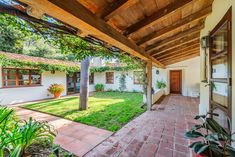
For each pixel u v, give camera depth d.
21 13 1.64
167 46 4.71
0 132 2.02
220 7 2.65
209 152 1.43
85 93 5.84
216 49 3.05
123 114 5.04
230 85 2.12
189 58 9.82
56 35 2.43
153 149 2.65
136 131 3.52
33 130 2.08
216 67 3.08
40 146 2.34
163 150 2.61
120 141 2.99
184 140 3.00
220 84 2.83
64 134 3.36
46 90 9.38
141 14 2.20
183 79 10.41
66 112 5.39
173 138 3.10
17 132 1.98
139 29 2.44
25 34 2.43
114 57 4.54
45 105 6.79
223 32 2.56
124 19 2.25
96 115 4.94
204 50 4.02
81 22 1.57
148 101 5.70
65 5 1.31
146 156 2.43
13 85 7.80
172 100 7.99
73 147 2.76
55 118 4.69
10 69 7.68
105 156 2.45
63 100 8.27
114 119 4.50
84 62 5.84
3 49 11.63
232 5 2.06
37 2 1.17
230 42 2.12
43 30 2.23
